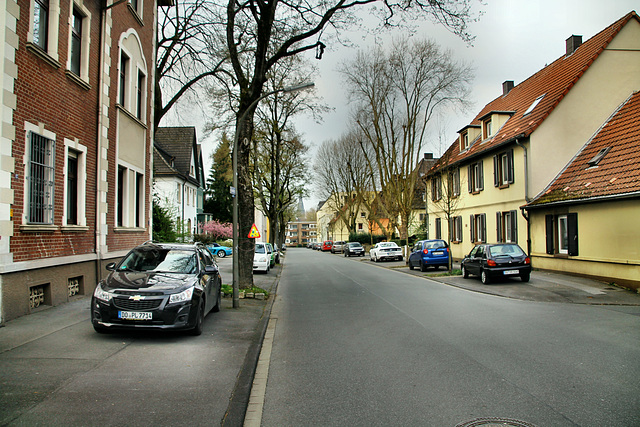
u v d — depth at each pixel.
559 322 9.05
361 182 50.25
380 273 23.75
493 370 5.76
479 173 25.06
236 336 7.94
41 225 8.97
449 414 4.33
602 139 18.17
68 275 10.25
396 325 8.95
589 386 5.08
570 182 17.62
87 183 11.35
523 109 23.27
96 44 11.86
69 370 5.48
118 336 7.33
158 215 21.55
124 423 4.03
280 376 5.77
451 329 8.46
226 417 4.26
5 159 7.90
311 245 100.62
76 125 10.73
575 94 19.53
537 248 19.02
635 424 4.03
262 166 37.72
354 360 6.43
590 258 15.64
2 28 7.84
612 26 20.98
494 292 14.12
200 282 8.27
